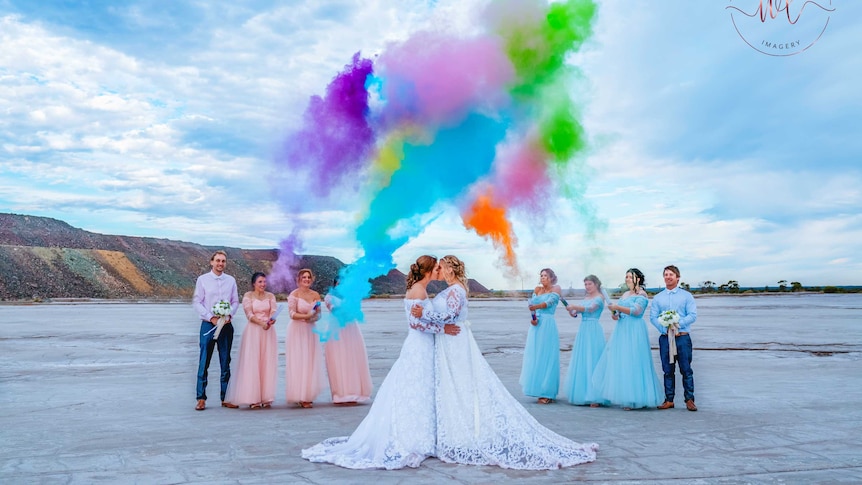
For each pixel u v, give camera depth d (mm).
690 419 7766
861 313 40781
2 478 5094
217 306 8609
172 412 8469
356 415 8273
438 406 5766
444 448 5664
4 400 9438
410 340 5941
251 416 8172
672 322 8383
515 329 25969
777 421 7562
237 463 5586
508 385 11188
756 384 10906
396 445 5582
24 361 14969
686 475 5086
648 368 8641
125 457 5824
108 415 8188
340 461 5516
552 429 7121
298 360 8914
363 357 9453
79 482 4988
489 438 5637
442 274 6062
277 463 5586
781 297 107688
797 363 14172
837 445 6215
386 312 45312
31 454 5941
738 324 28922
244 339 8883
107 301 92250
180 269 127125
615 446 6199
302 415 8273
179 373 12828
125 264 119312
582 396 9164
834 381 11211
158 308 61312
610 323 29578
